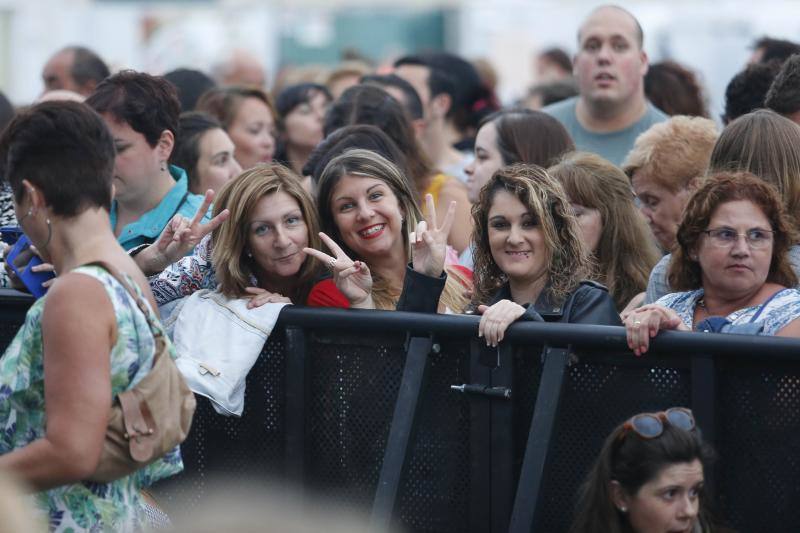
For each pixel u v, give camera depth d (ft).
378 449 34.35
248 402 35.76
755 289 34.96
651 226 46.70
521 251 36.83
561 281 36.50
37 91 116.67
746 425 30.78
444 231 35.78
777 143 38.81
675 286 37.19
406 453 32.40
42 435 29.17
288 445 34.99
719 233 34.50
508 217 36.94
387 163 40.52
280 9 124.57
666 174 45.55
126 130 42.09
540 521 32.12
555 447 32.50
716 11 108.47
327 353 34.78
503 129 50.01
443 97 69.31
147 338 28.89
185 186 44.11
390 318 33.42
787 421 30.40
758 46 63.87
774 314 33.96
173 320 37.60
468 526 33.37
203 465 36.29
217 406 34.71
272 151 65.98
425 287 35.17
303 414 34.81
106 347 27.81
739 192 34.63
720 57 106.73
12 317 37.58
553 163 47.44
